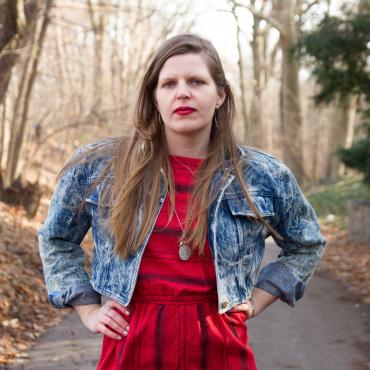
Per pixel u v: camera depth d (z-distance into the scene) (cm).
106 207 197
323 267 945
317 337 568
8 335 502
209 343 191
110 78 1484
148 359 189
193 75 196
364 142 964
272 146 3080
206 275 193
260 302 211
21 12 685
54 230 206
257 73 2539
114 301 196
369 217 1134
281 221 213
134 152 199
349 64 1030
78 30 1386
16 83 1252
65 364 457
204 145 204
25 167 1187
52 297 205
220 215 196
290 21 2127
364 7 1012
